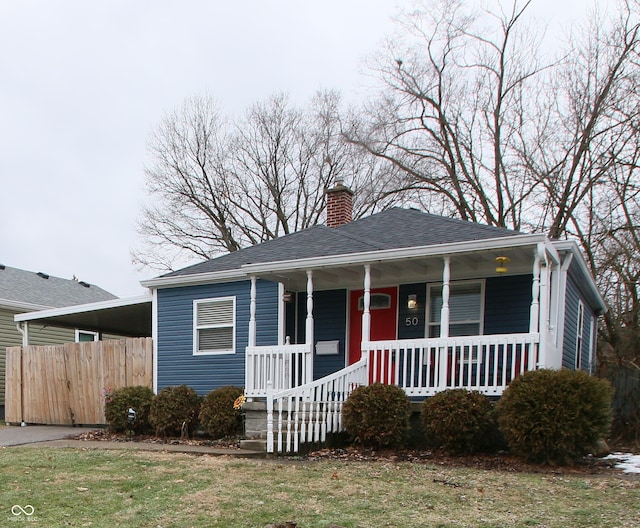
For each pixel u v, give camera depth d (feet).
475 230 33.83
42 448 28.73
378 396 28.60
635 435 36.50
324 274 36.83
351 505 16.56
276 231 103.14
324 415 29.22
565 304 34.37
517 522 15.05
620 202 59.67
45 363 44.75
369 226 40.65
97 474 20.76
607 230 60.44
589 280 41.29
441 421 27.02
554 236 67.77
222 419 33.17
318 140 100.83
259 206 102.94
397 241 34.91
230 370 40.65
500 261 29.40
